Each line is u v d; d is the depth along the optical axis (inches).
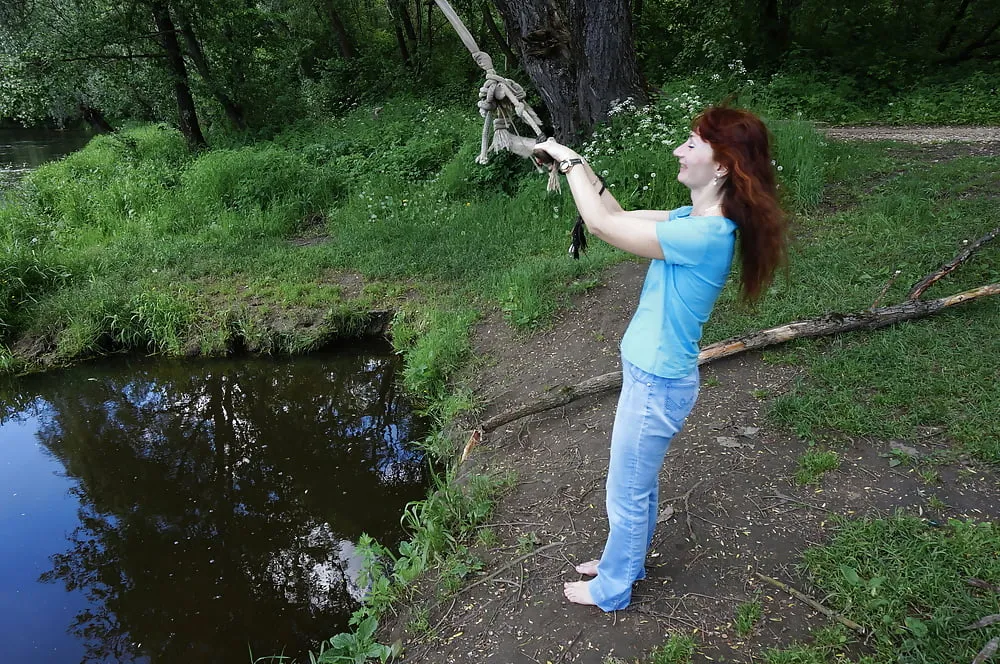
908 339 165.2
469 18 751.7
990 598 95.7
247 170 407.8
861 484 123.5
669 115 328.8
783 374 161.6
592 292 231.1
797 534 114.0
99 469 204.1
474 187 356.2
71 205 416.2
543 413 172.2
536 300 226.1
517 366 203.9
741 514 120.4
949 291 184.1
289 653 128.7
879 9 621.0
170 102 581.3
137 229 381.1
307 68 917.8
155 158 542.6
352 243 326.0
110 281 298.5
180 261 322.0
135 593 149.1
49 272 307.1
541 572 115.3
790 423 142.2
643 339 82.8
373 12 991.0
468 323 234.8
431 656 104.3
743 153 74.7
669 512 122.6
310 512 174.1
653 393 83.1
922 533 109.3
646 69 638.5
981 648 88.6
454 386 206.4
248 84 591.8
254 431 219.3
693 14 647.1
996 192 250.2
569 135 354.6
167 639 135.0
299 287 281.7
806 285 201.5
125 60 546.6
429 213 348.8
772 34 589.0
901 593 98.3
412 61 767.7
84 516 180.2
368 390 233.6
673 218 87.0
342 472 192.1
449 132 441.7
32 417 237.1
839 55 562.9
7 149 852.0
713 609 101.6
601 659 95.9
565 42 344.2
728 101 78.7
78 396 249.1
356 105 741.9
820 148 309.1
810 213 261.3
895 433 134.6
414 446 195.0
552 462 149.6
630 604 104.1
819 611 98.8
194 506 182.2
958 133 379.6
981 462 124.9
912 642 90.0
